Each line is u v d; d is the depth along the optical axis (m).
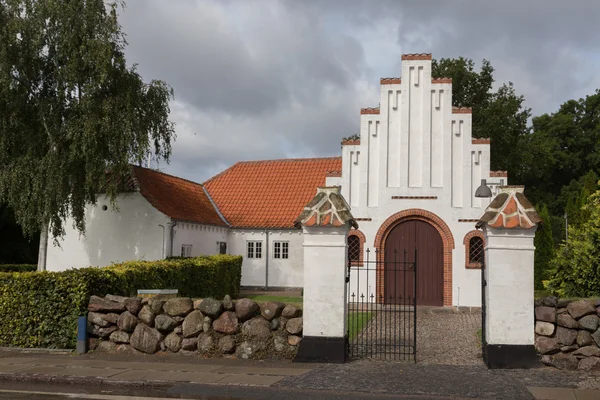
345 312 11.84
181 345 12.41
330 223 11.67
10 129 22.92
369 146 23.64
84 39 22.75
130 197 26.64
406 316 20.00
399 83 23.58
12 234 36.56
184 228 27.34
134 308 12.76
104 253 26.75
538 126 56.69
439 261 22.97
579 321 10.98
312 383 9.95
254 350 11.98
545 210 26.92
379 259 23.19
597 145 53.00
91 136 22.12
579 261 14.68
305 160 34.62
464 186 22.97
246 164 35.47
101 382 10.25
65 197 23.33
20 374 10.67
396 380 10.17
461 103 38.28
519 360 11.09
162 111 24.97
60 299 13.21
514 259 11.28
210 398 9.27
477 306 22.47
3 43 21.77
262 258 30.92
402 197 23.25
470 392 9.36
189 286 20.62
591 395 9.16
